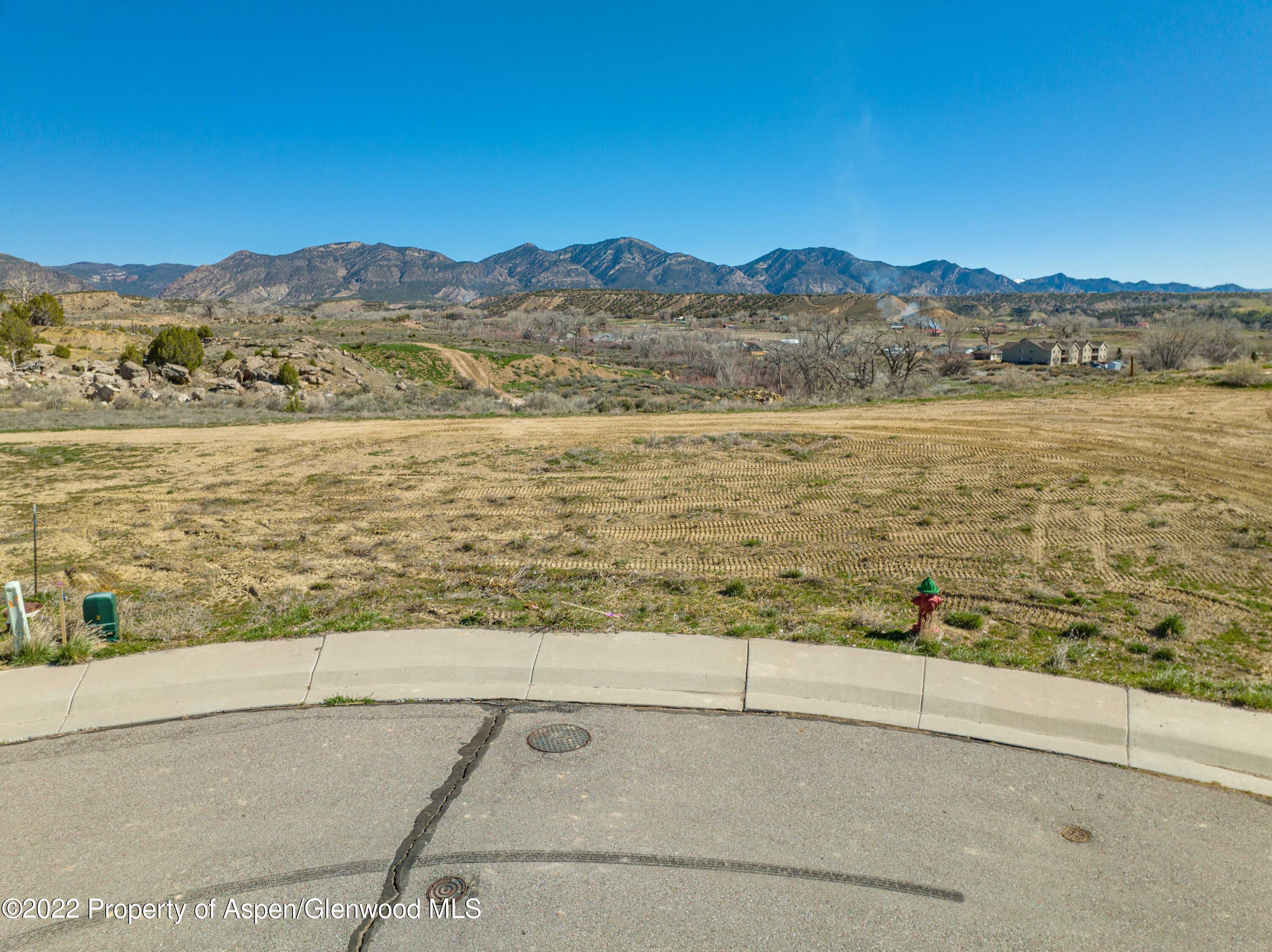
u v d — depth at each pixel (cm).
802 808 496
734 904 409
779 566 1163
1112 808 500
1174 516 1355
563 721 616
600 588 999
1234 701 636
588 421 2483
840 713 629
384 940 384
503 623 815
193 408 3453
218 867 440
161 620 847
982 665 704
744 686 670
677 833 469
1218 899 415
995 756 564
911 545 1255
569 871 435
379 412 3188
